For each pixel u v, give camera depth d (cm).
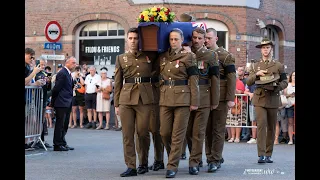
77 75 1745
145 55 848
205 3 1995
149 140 871
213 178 825
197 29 877
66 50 2122
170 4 1966
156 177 831
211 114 917
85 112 1833
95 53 2108
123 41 2058
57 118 1173
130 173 841
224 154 1134
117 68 859
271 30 2250
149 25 823
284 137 1377
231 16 2020
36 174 865
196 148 862
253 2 2072
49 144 1301
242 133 1441
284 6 2267
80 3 2097
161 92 835
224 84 915
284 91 1340
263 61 1005
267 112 1006
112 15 2045
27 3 2183
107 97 1703
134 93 838
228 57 917
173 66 823
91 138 1447
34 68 1105
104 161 1022
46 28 1647
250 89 1380
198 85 845
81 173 876
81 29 2133
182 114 820
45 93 1212
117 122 1691
